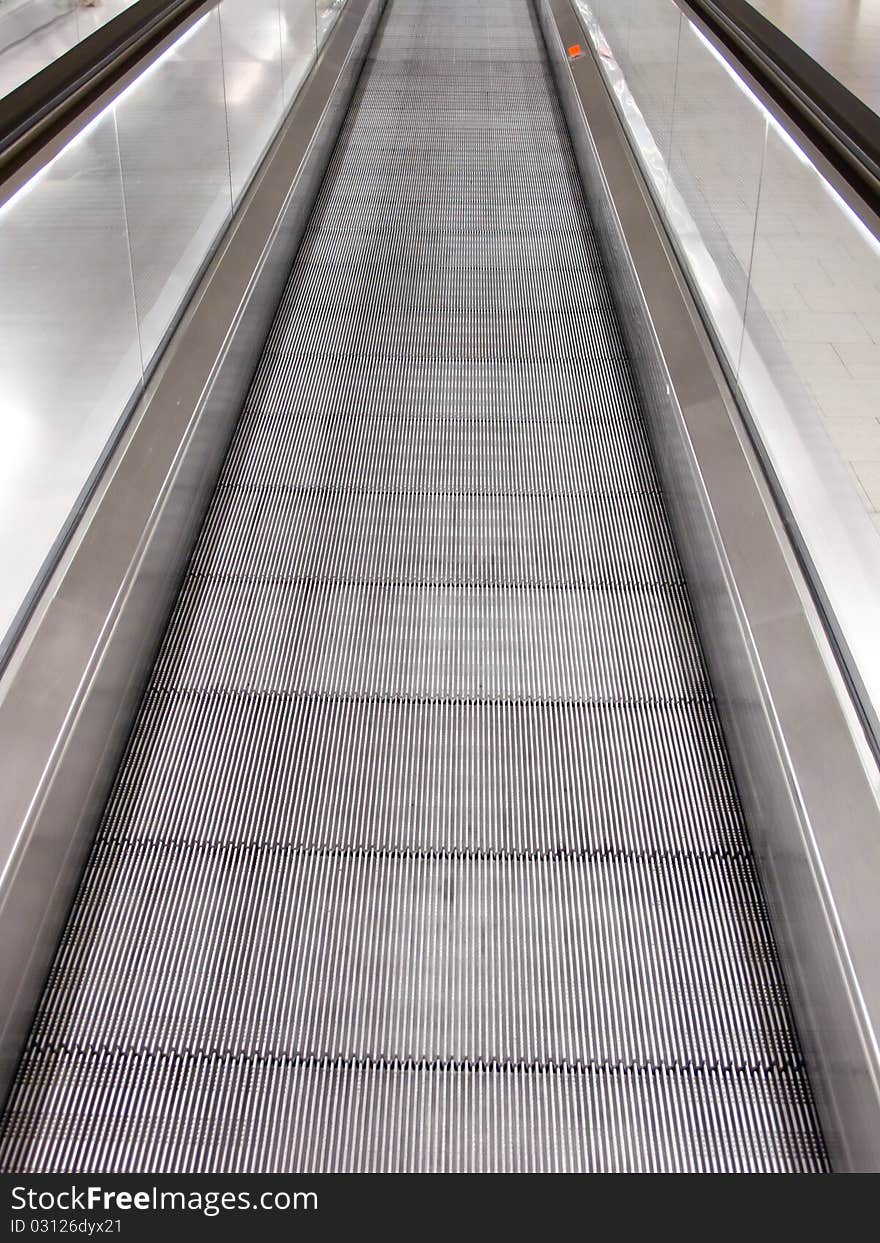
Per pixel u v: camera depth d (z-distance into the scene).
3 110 2.22
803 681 2.26
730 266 3.23
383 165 5.84
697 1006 2.07
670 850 2.35
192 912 2.21
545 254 4.80
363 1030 2.03
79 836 2.26
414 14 9.34
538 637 2.86
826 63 9.85
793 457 2.57
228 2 4.37
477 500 3.34
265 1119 1.90
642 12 5.21
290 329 4.19
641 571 3.08
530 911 2.22
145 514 2.79
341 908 2.22
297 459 3.51
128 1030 2.02
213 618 2.90
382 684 2.72
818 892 1.97
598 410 3.75
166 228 3.43
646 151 4.88
